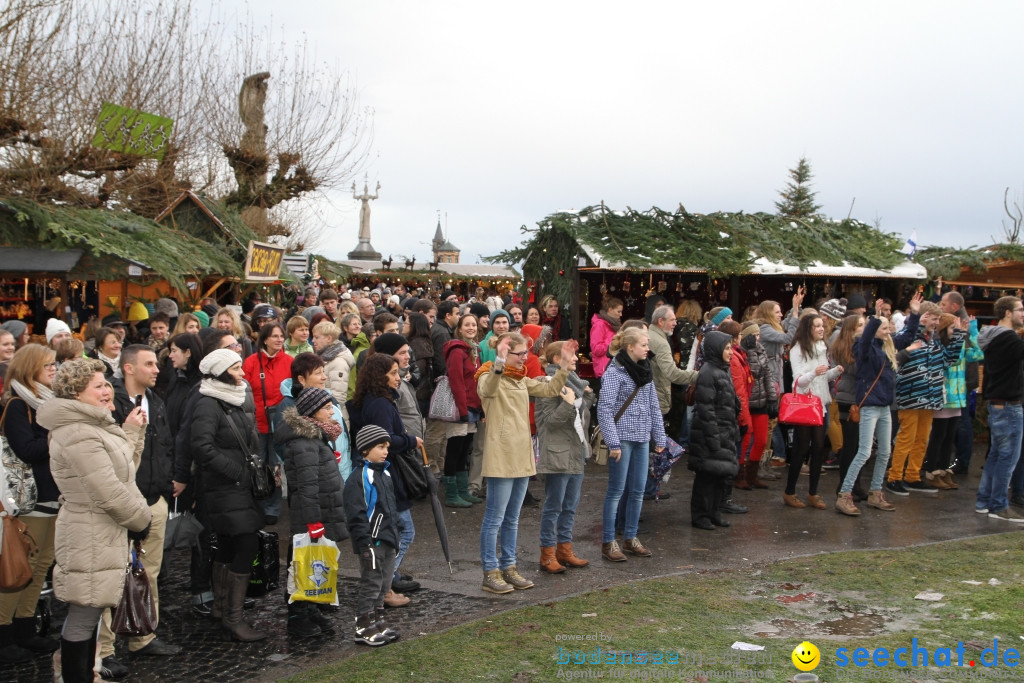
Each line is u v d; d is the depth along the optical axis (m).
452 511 8.28
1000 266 14.42
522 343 5.95
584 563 6.61
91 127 16.02
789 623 5.20
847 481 8.24
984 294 15.17
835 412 9.68
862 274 12.78
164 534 5.10
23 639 4.98
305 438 5.15
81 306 13.48
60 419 4.07
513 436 5.91
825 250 12.93
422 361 8.84
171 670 4.75
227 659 4.90
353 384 8.12
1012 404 7.98
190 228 17.98
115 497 4.06
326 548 5.13
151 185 18.28
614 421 6.68
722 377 7.52
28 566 4.52
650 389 6.93
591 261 11.83
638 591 5.89
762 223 13.30
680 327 10.55
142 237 13.75
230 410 5.11
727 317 9.23
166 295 15.31
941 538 7.39
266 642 5.17
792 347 8.63
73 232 12.03
